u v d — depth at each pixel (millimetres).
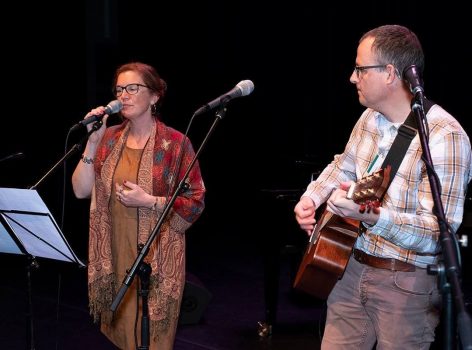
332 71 7980
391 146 2652
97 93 8133
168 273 3283
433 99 7391
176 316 3326
